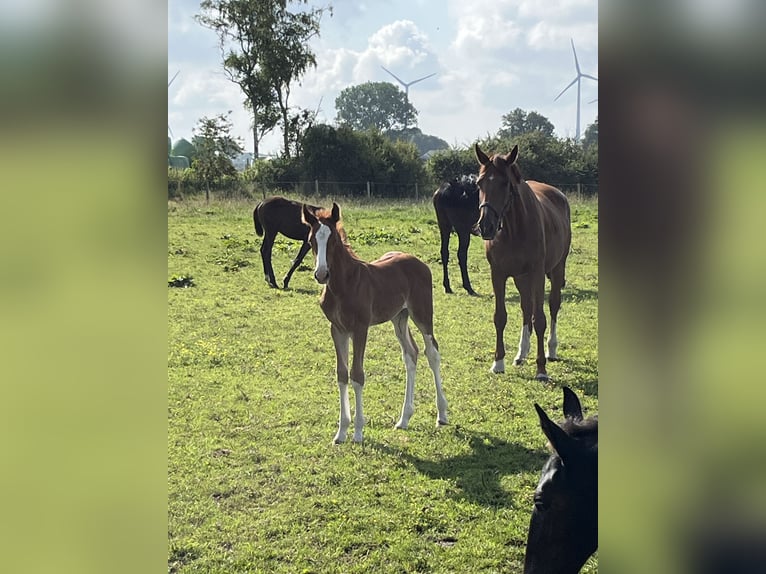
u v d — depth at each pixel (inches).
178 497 186.7
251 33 1385.3
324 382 286.8
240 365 307.6
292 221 472.1
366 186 1365.7
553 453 96.6
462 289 470.6
